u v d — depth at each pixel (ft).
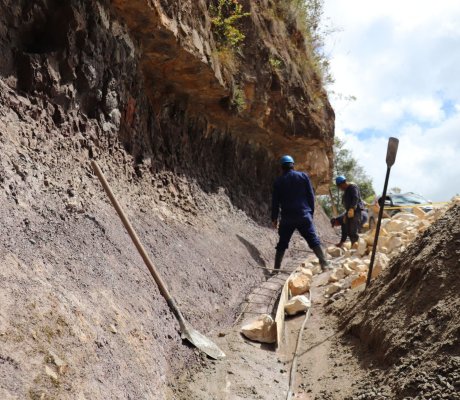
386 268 15.99
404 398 9.57
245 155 32.68
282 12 33.12
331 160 44.09
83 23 15.14
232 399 11.12
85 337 8.71
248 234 27.40
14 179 10.64
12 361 6.94
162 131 22.47
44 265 9.41
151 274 13.12
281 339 15.61
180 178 22.70
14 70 13.23
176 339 12.42
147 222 16.67
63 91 14.43
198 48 19.94
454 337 9.96
